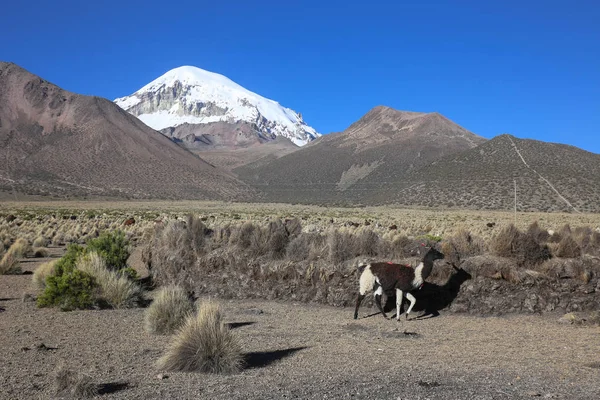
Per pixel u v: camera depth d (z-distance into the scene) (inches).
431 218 2650.1
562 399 244.7
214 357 294.7
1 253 953.5
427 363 311.1
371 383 267.9
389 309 503.2
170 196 7066.9
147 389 260.5
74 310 496.7
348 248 554.6
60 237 1355.8
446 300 495.5
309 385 265.1
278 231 595.8
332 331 412.8
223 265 594.9
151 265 663.1
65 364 307.9
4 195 5403.5
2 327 417.1
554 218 2608.3
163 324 397.4
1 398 248.1
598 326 435.2
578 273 491.5
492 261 497.4
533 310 483.8
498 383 269.4
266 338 385.4
